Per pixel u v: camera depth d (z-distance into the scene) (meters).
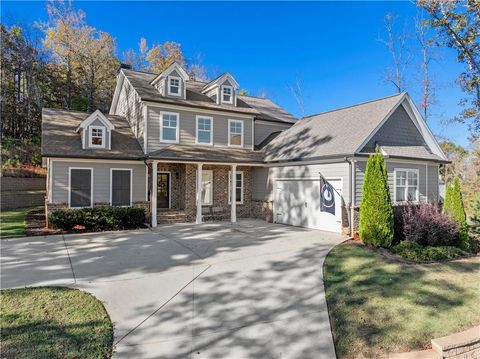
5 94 30.48
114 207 14.58
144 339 4.82
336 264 8.52
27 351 4.29
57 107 34.09
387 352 4.71
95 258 8.94
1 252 9.51
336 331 5.21
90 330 4.92
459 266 8.74
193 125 17.83
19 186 23.88
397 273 7.83
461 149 28.69
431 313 5.80
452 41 18.11
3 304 5.68
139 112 17.41
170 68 17.56
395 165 14.17
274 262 8.68
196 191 17.36
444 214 11.45
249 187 19.25
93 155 14.86
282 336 5.03
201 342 4.79
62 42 33.22
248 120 19.72
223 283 7.11
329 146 14.20
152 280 7.19
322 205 13.84
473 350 4.92
